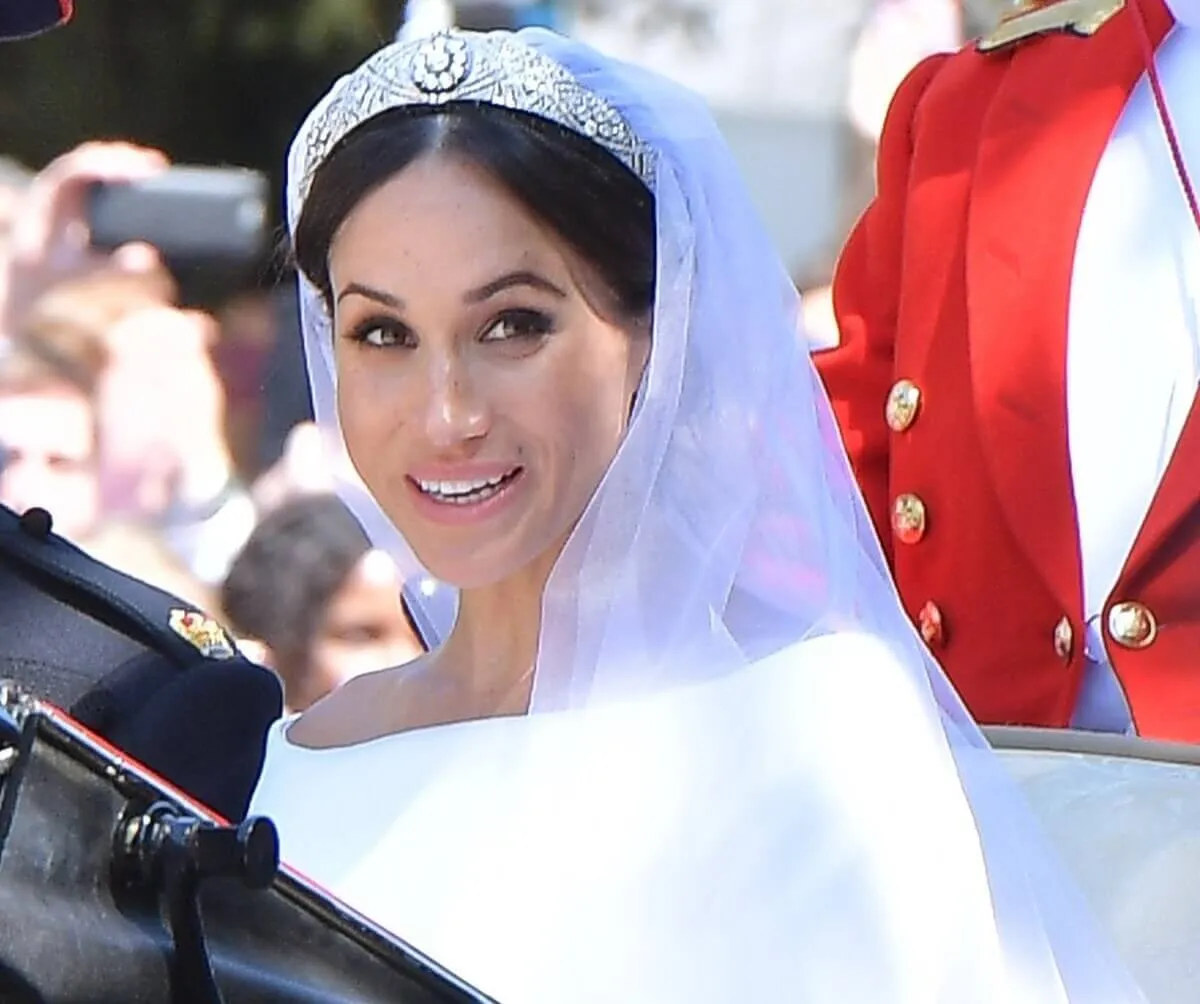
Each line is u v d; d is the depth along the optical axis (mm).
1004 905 6188
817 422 6484
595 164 6262
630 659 6273
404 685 6801
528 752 6262
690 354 6340
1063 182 7305
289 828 6449
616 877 6000
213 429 10398
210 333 10664
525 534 6348
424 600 7395
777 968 5832
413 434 6301
